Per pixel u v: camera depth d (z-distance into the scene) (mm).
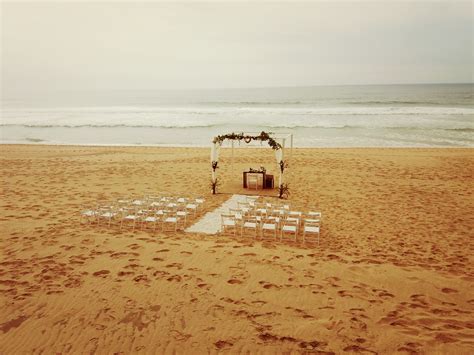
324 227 11750
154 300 6844
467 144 29609
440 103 69875
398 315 6414
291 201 14805
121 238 10328
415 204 14359
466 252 9703
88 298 6898
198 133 37250
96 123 45469
